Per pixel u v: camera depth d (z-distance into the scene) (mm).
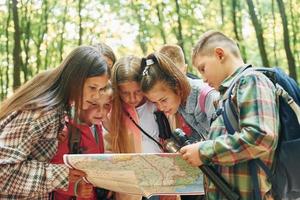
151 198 2551
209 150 1759
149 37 10234
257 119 1695
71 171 1989
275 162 1790
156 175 1987
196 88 2525
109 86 2408
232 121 1817
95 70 2107
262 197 1770
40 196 2029
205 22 10297
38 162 1994
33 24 9578
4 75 9531
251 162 1786
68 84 2098
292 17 10305
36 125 1972
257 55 10586
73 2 9805
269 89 1769
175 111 2430
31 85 2121
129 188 2055
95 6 9953
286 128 1763
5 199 1950
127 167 1943
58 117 2057
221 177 1820
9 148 1936
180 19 10258
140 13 10195
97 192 2371
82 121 2275
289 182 1768
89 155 1916
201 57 2051
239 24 10320
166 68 2357
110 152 2578
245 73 1827
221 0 10258
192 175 2012
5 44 9531
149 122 2590
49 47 9648
